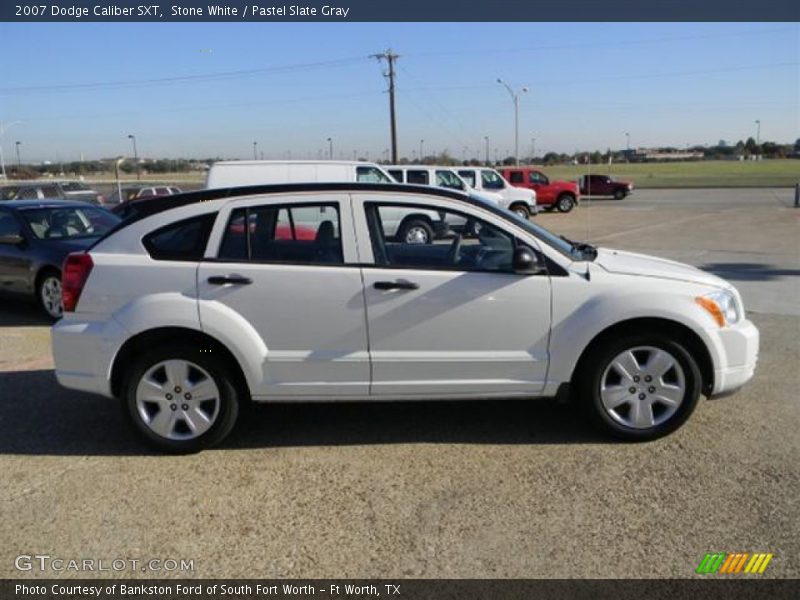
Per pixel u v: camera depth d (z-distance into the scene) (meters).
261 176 14.34
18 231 8.20
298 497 3.45
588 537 3.02
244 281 3.83
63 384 3.98
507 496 3.41
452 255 4.02
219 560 2.91
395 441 4.14
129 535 3.11
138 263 3.88
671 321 3.90
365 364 3.91
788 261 11.82
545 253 3.94
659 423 4.00
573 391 4.22
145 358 3.89
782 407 4.54
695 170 74.94
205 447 4.00
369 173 14.66
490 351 3.94
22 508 3.37
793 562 2.80
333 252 3.92
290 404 4.82
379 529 3.13
